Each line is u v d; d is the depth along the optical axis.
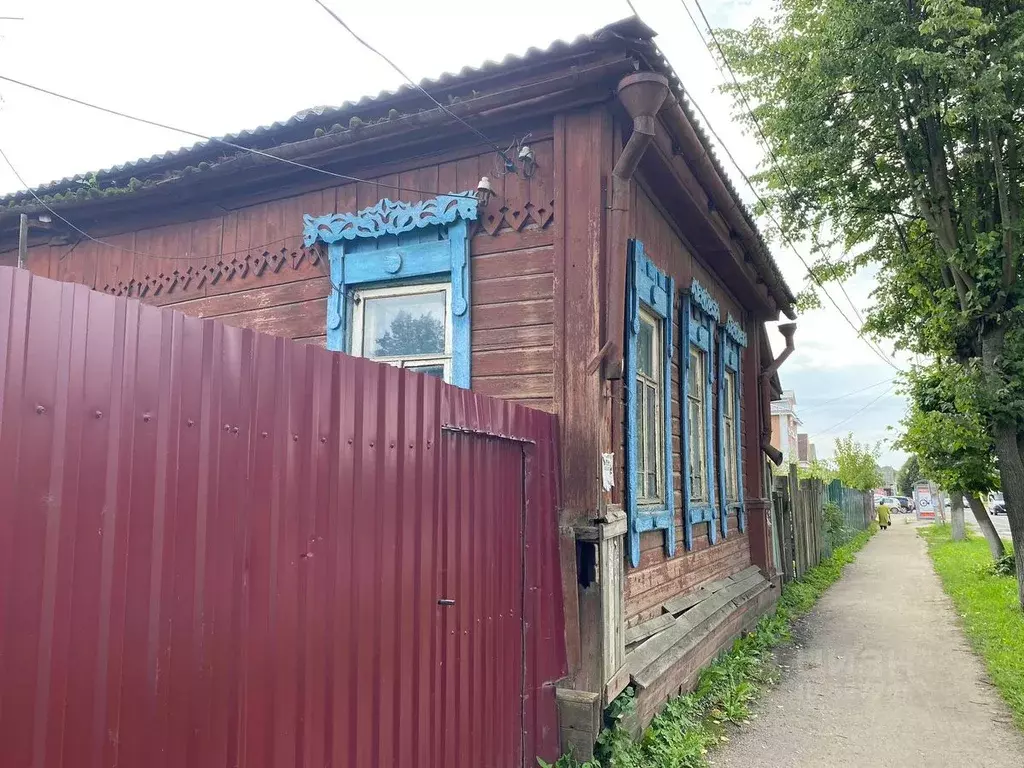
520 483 4.33
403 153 5.77
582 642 4.64
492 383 5.23
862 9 10.28
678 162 6.15
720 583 8.50
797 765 5.22
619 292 4.86
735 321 10.15
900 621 10.77
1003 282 10.48
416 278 5.68
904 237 13.20
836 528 21.86
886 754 5.45
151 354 2.03
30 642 1.67
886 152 12.27
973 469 11.71
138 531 1.95
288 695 2.47
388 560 3.07
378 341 5.86
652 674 5.43
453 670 3.53
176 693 2.04
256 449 2.39
